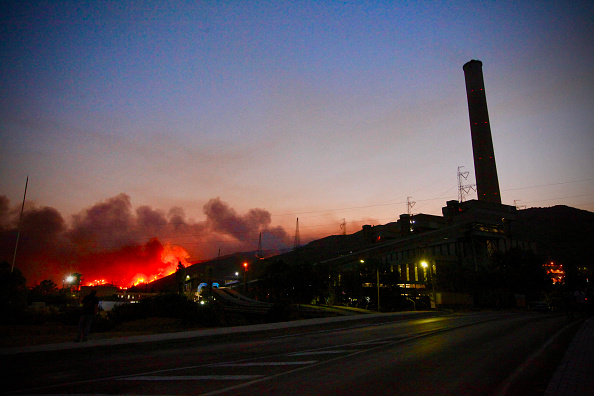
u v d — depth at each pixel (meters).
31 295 58.25
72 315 24.89
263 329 18.00
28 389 7.33
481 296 66.62
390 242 108.62
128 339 14.08
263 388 7.33
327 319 24.81
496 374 8.53
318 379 8.11
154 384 7.69
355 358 10.76
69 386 7.56
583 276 79.25
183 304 35.84
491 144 168.12
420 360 10.38
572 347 11.62
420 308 53.91
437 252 103.62
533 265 63.88
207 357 11.12
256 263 165.38
